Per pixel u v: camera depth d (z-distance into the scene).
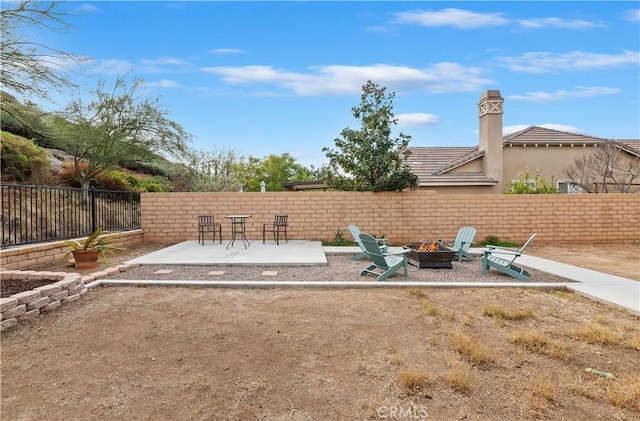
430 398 2.78
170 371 3.17
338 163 12.27
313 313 4.66
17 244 7.04
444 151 19.94
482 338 3.89
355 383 2.99
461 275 6.98
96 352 3.53
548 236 11.70
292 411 2.61
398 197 11.71
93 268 7.02
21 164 13.06
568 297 5.45
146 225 11.54
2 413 2.57
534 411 2.61
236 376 3.09
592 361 3.39
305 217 11.69
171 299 5.24
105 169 15.05
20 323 4.17
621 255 9.58
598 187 16.83
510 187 15.91
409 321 4.39
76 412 2.59
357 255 8.57
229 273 6.93
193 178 18.77
